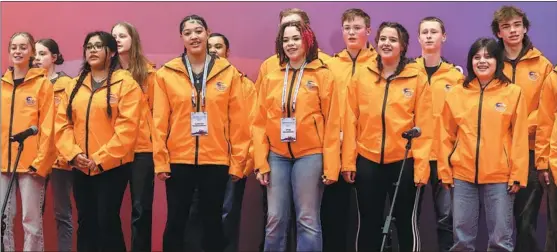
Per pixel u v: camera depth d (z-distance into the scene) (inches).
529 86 173.8
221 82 159.9
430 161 175.8
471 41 194.9
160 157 155.8
